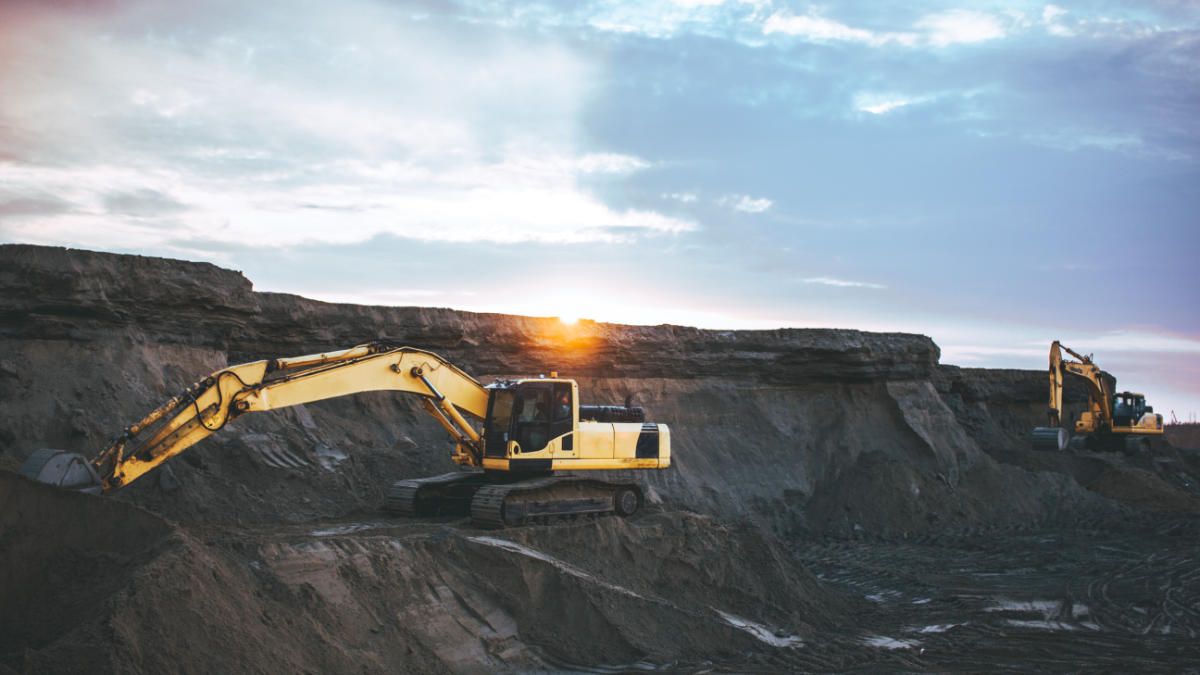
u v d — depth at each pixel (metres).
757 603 20.17
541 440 20.64
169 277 23.75
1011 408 57.06
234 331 25.55
